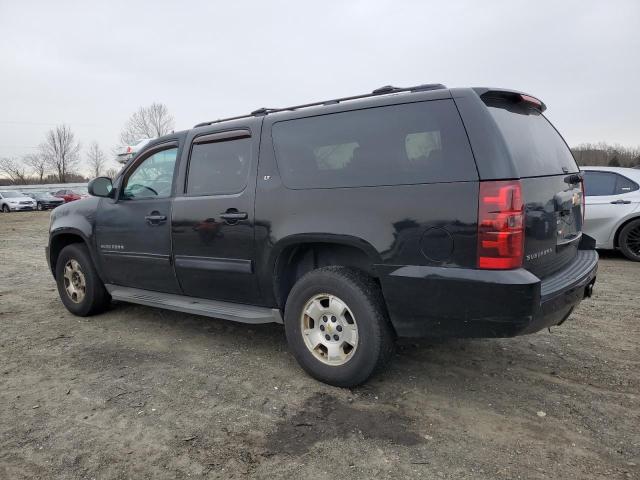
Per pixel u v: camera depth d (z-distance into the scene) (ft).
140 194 14.99
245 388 11.08
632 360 12.28
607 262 25.09
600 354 12.71
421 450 8.54
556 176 10.71
